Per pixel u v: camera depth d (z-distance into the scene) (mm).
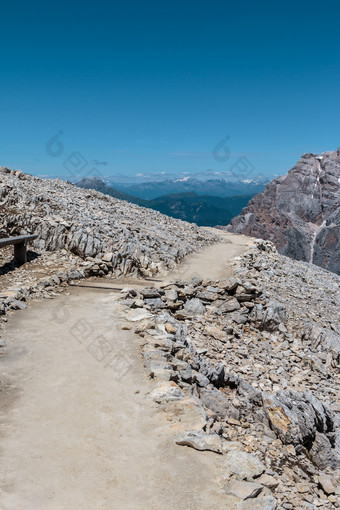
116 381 8586
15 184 27234
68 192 37719
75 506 4930
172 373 8852
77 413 7195
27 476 5441
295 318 21531
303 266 46219
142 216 42031
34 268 19531
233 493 5188
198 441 6297
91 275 20609
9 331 11383
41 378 8555
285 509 6035
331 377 16781
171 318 13773
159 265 24938
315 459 9695
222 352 14984
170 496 5164
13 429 6559
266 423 9938
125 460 5902
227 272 26234
